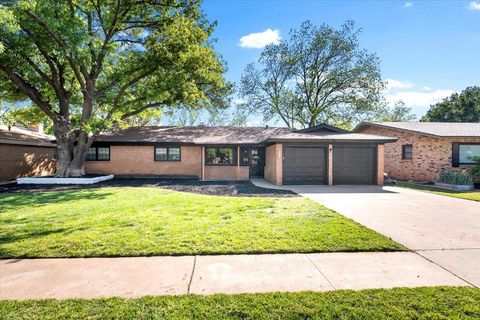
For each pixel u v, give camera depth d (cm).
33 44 1348
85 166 1797
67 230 536
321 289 312
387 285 322
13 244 455
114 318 255
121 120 1705
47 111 1504
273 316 259
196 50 1539
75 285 323
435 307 272
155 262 391
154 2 1566
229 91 1936
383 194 1066
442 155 1555
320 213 689
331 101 2803
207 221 604
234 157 1786
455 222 620
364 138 1355
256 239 480
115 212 701
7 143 1575
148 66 1557
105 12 1584
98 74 1609
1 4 1002
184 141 1744
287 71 2797
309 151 1407
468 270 365
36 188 1237
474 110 3916
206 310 269
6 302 282
